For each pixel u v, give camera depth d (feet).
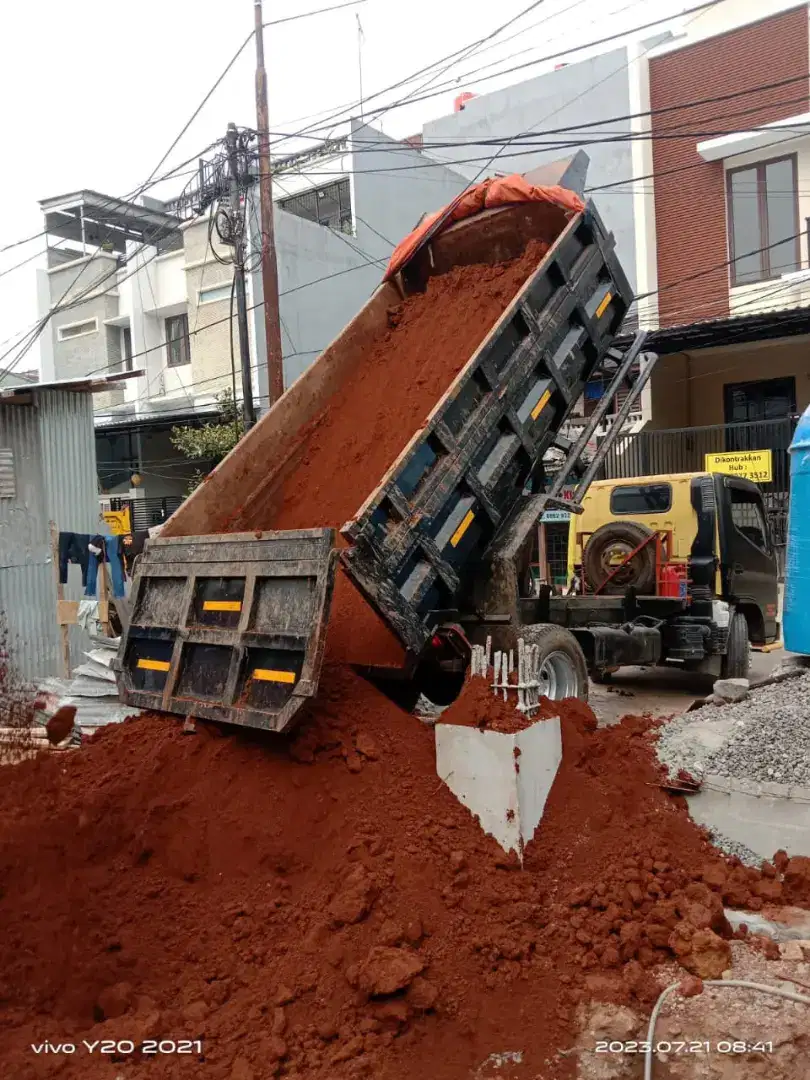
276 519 19.10
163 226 73.77
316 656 12.61
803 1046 9.32
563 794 13.69
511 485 19.71
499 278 21.76
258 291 60.03
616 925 11.37
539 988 10.38
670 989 10.26
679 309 58.23
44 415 36.32
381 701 14.90
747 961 10.96
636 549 28.81
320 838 12.55
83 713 24.76
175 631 15.26
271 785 13.32
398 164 71.82
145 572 16.38
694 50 56.85
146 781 13.65
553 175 23.25
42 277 78.74
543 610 23.43
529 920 11.40
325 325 64.69
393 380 20.86
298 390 20.63
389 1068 9.09
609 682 34.09
